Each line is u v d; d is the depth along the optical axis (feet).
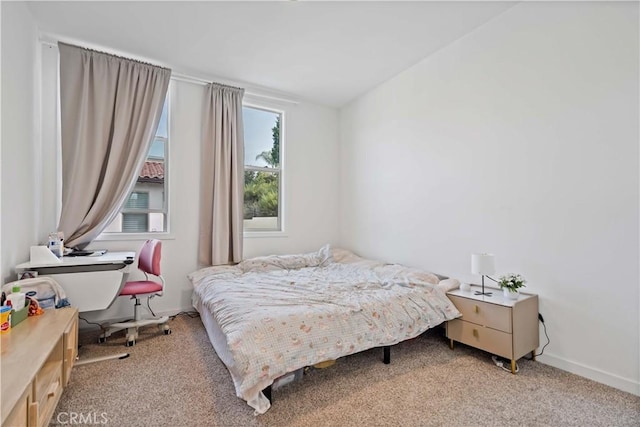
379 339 6.84
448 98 9.91
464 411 5.59
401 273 9.85
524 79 7.97
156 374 6.83
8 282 6.64
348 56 10.45
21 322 5.83
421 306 7.79
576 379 6.72
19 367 4.13
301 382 6.51
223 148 11.76
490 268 7.88
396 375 6.84
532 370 7.11
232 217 11.84
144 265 9.50
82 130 9.30
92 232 9.35
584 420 5.36
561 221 7.27
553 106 7.42
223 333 6.18
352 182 14.21
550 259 7.45
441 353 7.97
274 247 13.32
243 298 7.29
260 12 8.18
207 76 11.61
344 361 7.50
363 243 13.55
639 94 6.17
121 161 9.91
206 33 9.06
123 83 9.97
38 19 8.34
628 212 6.30
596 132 6.73
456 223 9.69
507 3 8.03
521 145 8.04
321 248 13.51
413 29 9.02
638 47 6.19
